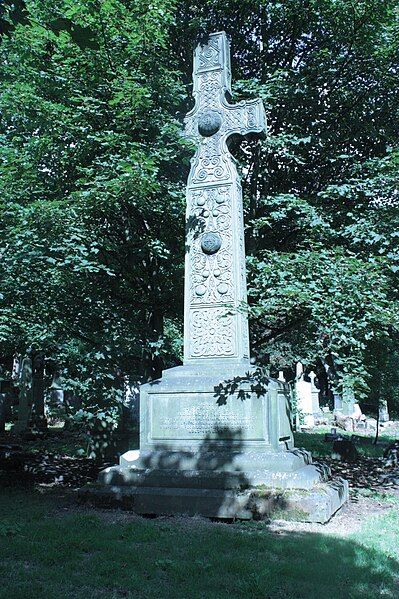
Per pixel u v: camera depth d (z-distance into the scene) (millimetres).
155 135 9594
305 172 11938
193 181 9172
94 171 9070
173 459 7613
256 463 7270
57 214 8289
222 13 11656
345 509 7676
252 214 11219
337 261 8414
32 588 4336
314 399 28344
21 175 9086
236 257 8633
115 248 10047
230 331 8406
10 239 8461
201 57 9570
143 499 7211
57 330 9992
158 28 9414
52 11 8961
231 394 7762
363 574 4750
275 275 8539
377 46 10609
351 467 12727
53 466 11703
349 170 11242
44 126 9234
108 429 12648
